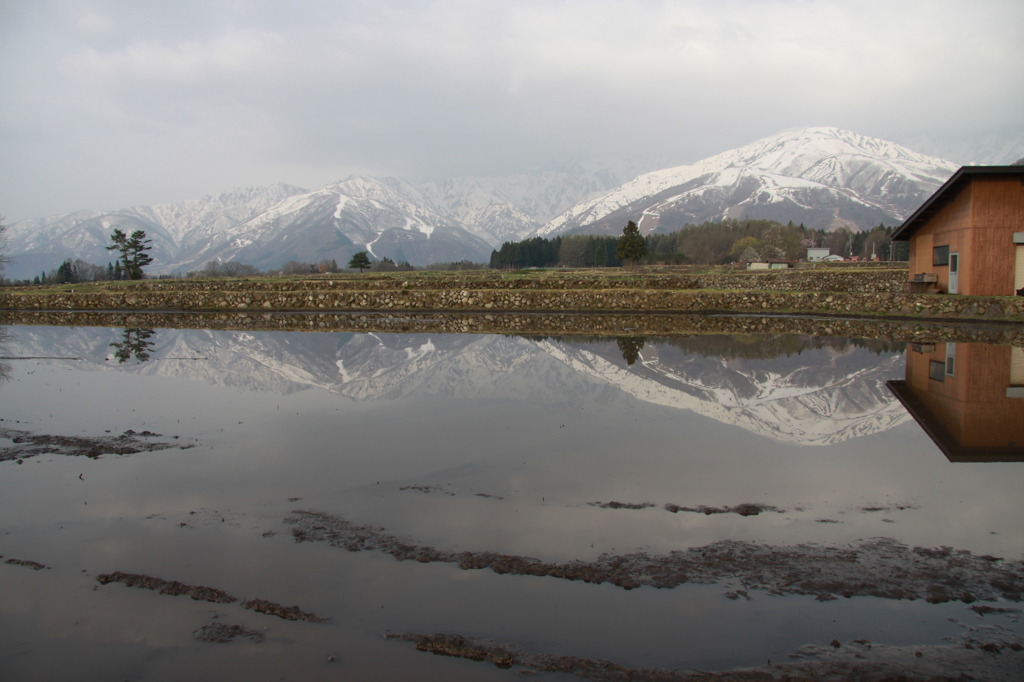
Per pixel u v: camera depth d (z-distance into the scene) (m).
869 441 11.71
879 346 24.28
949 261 35.66
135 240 102.00
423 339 28.38
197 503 8.88
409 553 7.25
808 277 49.50
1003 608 6.00
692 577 6.64
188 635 5.81
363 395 16.48
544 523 8.02
